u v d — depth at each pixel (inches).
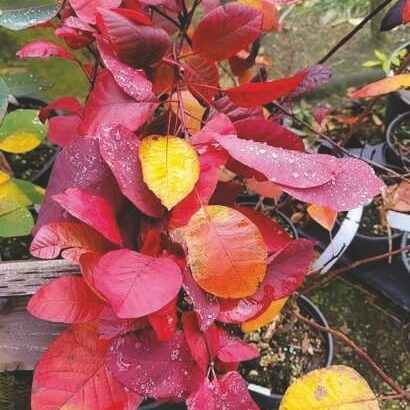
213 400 21.3
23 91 34.3
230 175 33.3
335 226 35.5
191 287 20.6
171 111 23.7
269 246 23.4
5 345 25.4
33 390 21.6
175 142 20.9
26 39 44.0
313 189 20.3
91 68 27.8
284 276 22.2
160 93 24.1
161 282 19.5
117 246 22.1
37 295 21.4
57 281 21.6
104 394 21.8
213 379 21.8
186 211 20.9
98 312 21.5
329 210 28.4
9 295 24.4
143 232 22.0
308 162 20.5
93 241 21.7
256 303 21.7
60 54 23.8
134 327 21.1
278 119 32.1
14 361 25.5
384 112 42.7
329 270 34.7
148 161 20.4
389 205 31.0
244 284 20.4
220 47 23.3
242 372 30.3
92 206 20.6
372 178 20.9
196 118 24.3
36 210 33.5
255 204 35.3
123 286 19.3
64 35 23.1
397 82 26.2
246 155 19.9
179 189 20.0
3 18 24.1
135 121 21.6
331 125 42.1
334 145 31.4
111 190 22.3
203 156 21.4
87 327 22.2
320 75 28.4
